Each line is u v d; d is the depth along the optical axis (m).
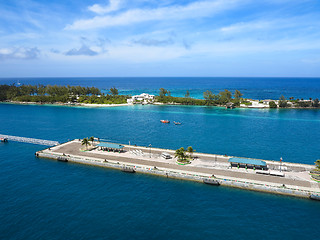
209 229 51.56
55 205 60.94
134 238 48.41
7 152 106.00
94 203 62.00
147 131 144.62
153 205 61.31
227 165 85.44
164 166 84.94
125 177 79.25
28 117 196.62
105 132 142.12
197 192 68.75
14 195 66.00
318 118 190.00
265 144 115.44
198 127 156.25
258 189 69.69
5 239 48.03
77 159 93.00
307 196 65.25
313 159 94.75
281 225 53.38
